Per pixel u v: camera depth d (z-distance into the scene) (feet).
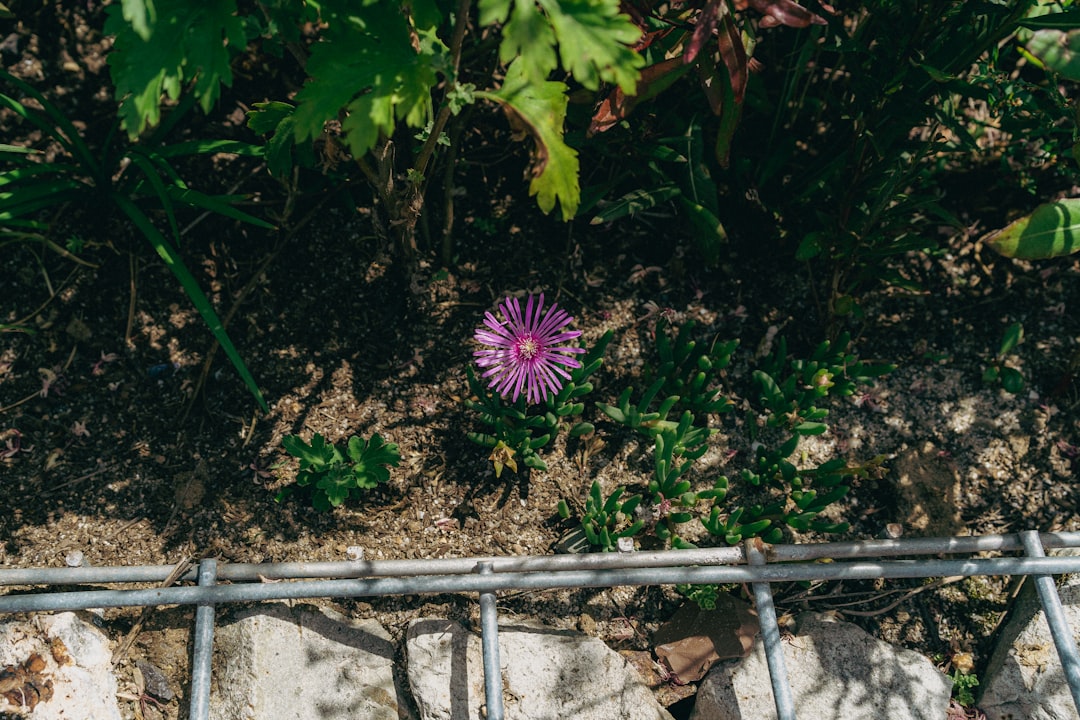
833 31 1.28
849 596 1.43
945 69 1.26
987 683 1.39
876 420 1.51
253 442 1.43
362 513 1.41
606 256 1.54
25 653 1.27
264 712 1.28
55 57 1.49
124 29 0.97
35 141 1.46
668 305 1.53
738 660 1.37
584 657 1.34
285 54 1.52
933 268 1.57
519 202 1.55
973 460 1.49
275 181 1.51
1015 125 1.33
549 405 1.41
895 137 1.36
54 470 1.39
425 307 1.50
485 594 1.30
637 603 1.41
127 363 1.44
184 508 1.39
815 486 1.46
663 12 1.46
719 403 1.43
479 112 1.54
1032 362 1.53
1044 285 1.56
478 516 1.42
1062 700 1.35
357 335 1.48
